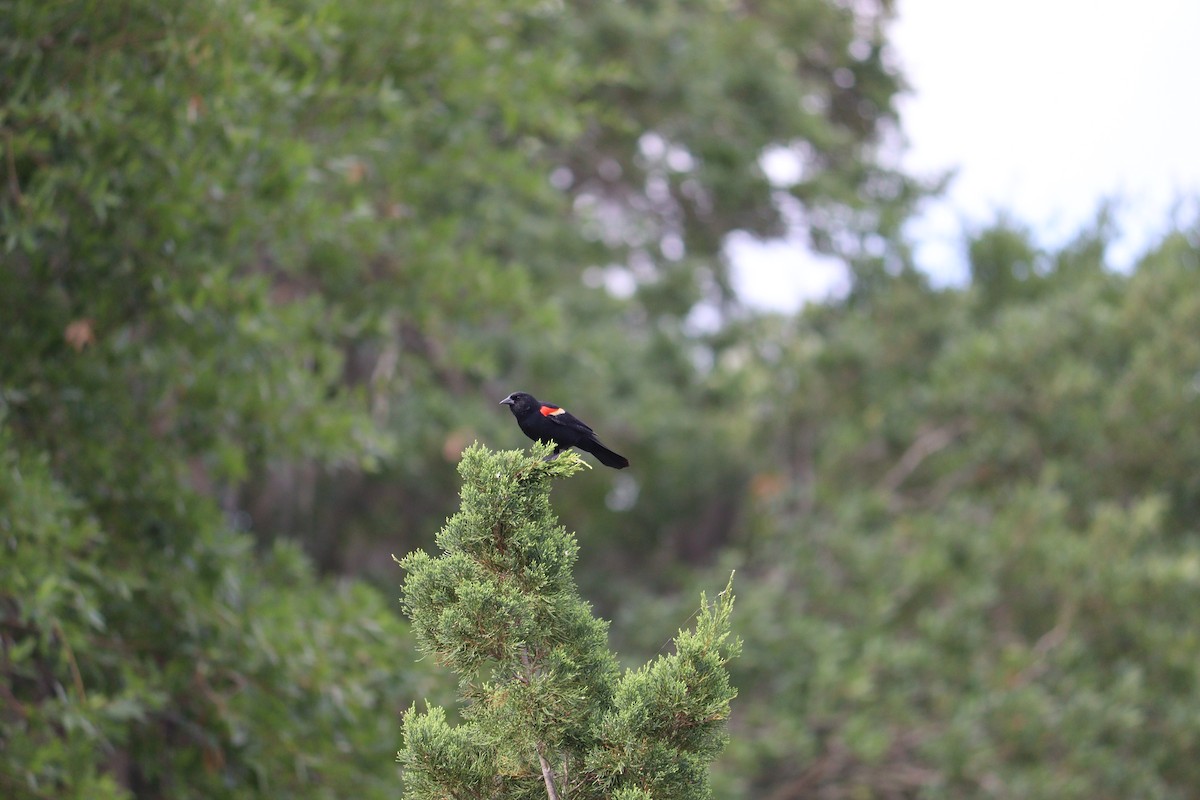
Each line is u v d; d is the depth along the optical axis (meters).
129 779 12.29
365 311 13.56
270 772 10.34
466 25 13.31
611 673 5.16
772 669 18.53
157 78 10.05
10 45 9.40
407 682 11.27
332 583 12.37
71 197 9.78
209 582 10.55
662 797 4.82
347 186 13.38
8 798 8.58
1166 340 20.58
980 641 18.23
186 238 10.03
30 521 8.61
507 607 4.84
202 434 11.12
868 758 16.75
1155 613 18.53
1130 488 20.86
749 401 24.77
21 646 8.49
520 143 19.80
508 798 5.00
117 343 10.50
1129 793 16.47
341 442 11.59
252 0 10.18
